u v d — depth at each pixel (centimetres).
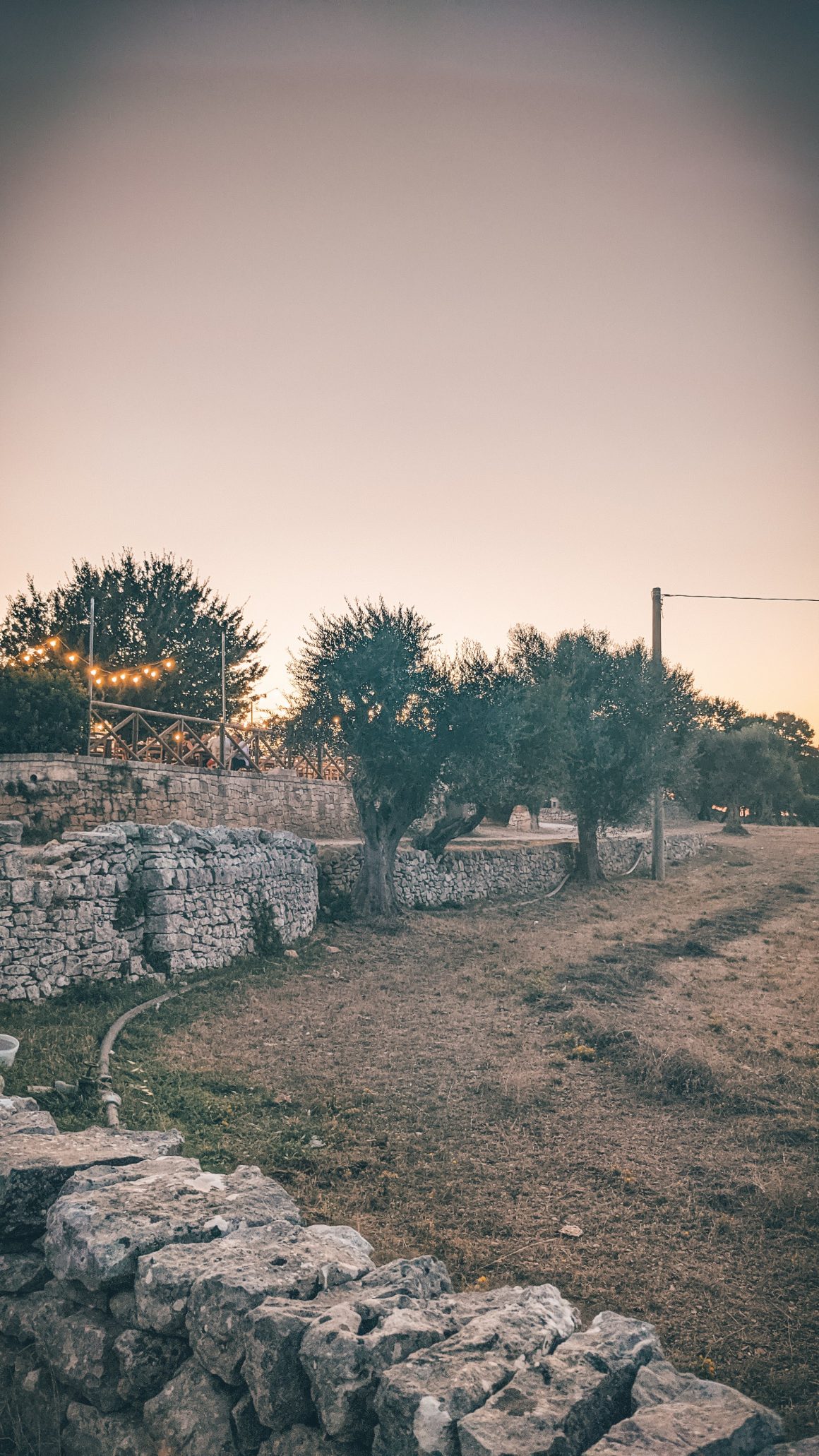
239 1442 326
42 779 1870
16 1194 434
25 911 1320
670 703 3481
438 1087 1162
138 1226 393
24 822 1830
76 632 3225
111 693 2998
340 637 2458
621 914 2688
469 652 2573
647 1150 973
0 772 1861
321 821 3019
